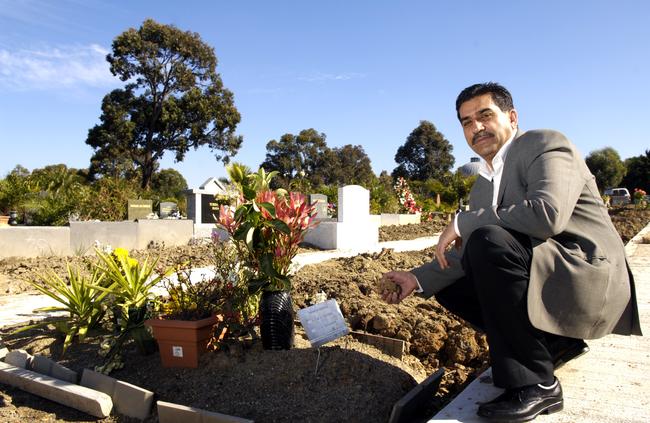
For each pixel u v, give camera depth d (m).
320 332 2.93
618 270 2.20
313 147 67.94
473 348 3.37
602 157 68.44
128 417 2.56
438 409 2.62
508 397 2.10
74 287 3.49
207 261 8.57
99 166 37.31
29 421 2.53
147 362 3.06
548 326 2.08
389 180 45.53
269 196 3.11
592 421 2.10
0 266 8.13
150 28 37.53
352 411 2.40
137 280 3.38
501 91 2.48
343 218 11.68
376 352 3.11
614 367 2.81
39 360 3.05
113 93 38.16
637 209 30.59
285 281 3.03
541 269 2.09
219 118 40.38
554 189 2.09
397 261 8.02
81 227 9.76
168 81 38.97
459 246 2.67
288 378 2.67
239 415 2.42
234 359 2.88
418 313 4.08
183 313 3.00
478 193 2.70
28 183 16.12
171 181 54.69
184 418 2.34
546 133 2.31
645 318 4.07
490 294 2.09
